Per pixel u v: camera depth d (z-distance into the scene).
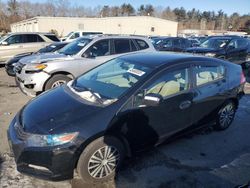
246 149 4.54
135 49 7.84
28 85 6.57
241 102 7.18
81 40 7.88
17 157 3.25
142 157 4.12
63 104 3.60
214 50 11.59
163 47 16.11
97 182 3.51
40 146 3.12
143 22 44.44
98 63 7.19
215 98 4.69
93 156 3.36
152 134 3.87
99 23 43.91
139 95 3.63
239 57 12.29
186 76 4.21
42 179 3.25
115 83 3.95
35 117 3.40
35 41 13.15
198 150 4.42
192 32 71.81
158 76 3.86
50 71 6.57
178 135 4.26
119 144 3.56
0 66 12.85
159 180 3.61
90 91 3.87
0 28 64.75
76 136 3.16
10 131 3.52
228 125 5.29
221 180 3.68
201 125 4.64
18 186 3.38
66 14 84.50
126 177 3.64
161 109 3.85
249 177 3.77
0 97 7.18
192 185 3.55
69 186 3.41
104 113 3.38
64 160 3.16
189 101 4.21
